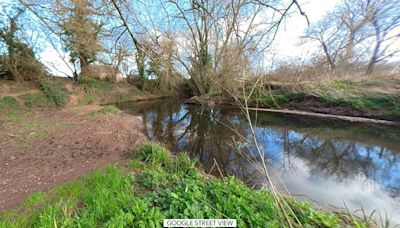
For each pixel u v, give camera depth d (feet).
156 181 10.28
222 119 39.37
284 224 7.16
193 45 42.37
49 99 39.96
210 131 30.83
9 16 37.96
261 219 7.04
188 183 9.76
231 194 8.48
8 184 10.60
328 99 39.27
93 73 55.77
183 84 63.05
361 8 47.37
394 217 11.16
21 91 39.01
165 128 31.50
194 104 55.57
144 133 27.09
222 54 37.88
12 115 27.99
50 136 19.53
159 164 13.35
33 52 42.78
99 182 9.78
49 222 6.53
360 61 50.08
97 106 45.44
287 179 15.85
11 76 42.14
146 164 13.50
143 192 9.34
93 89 53.88
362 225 8.01
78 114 33.06
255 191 9.74
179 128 32.22
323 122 35.60
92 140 18.99
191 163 13.57
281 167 18.26
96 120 28.55
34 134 19.75
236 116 41.55
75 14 17.54
